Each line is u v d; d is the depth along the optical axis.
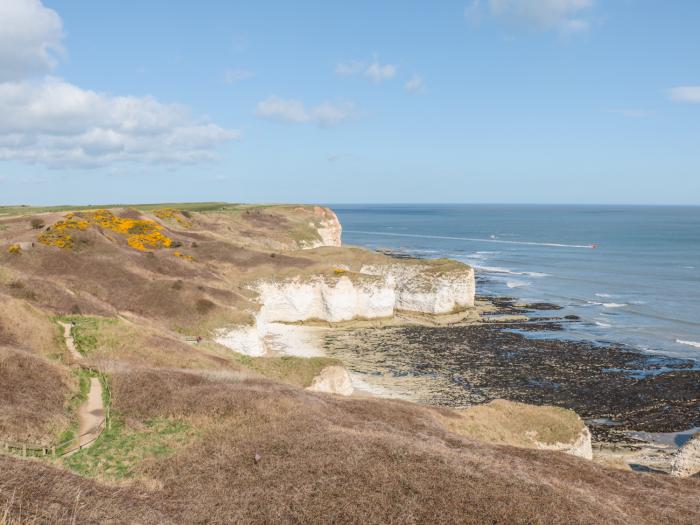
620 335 68.12
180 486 15.55
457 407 43.94
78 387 23.44
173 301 52.91
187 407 21.97
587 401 46.12
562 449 31.88
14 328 28.31
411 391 47.69
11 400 19.34
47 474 13.37
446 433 25.02
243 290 69.81
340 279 75.12
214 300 56.41
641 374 53.12
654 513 17.77
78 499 12.30
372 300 76.38
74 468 16.17
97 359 27.81
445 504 14.97
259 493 15.03
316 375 38.47
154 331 38.53
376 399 31.56
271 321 74.00
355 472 16.38
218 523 13.49
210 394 23.17
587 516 15.34
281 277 74.94
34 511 11.05
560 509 15.43
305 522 13.82
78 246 57.47
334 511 14.26
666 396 47.28
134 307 49.66
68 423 19.62
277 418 21.55
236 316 53.88
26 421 18.11
